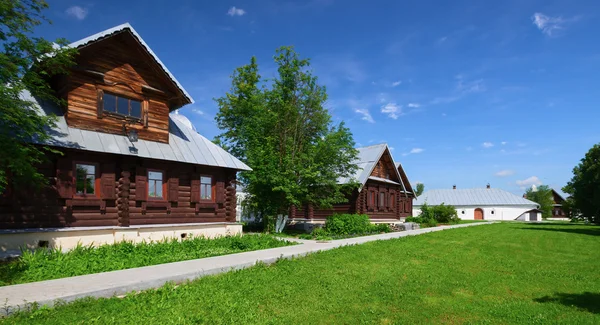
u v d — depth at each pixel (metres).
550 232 25.70
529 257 14.14
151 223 15.45
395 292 8.28
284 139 22.41
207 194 18.17
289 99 23.30
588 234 24.33
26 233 11.72
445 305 7.43
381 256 13.05
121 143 14.52
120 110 15.20
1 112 8.67
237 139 28.17
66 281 7.97
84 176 13.62
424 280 9.54
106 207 14.03
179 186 16.77
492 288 8.99
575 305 7.66
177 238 15.82
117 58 15.05
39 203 12.22
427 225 33.69
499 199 65.38
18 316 6.03
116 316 6.15
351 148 23.25
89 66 14.12
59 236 12.50
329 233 21.39
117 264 10.20
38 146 11.88
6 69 8.64
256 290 8.02
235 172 19.73
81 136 13.41
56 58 10.71
